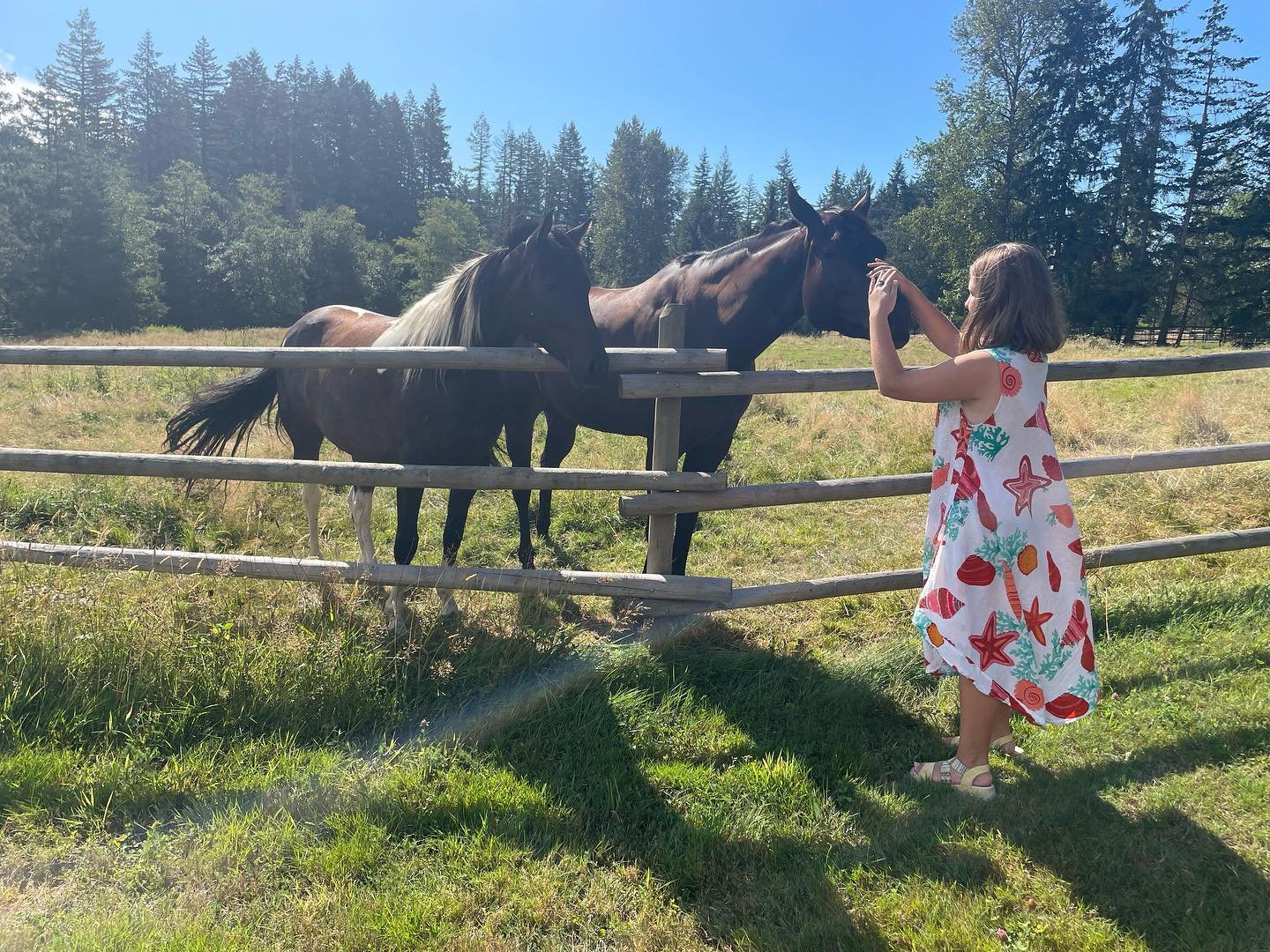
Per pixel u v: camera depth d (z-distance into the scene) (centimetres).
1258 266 3491
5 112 3934
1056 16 3591
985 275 212
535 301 304
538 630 315
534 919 183
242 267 4612
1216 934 172
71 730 252
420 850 207
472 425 337
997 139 3691
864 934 176
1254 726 252
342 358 305
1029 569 210
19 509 493
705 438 375
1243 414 736
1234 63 3631
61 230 3844
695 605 328
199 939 170
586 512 554
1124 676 296
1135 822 212
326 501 558
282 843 205
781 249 362
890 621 368
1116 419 788
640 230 6638
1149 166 3672
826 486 327
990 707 226
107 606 296
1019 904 186
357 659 282
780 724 277
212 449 436
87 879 195
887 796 231
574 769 246
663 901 191
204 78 7200
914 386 208
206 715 265
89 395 939
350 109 7162
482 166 8338
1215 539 371
